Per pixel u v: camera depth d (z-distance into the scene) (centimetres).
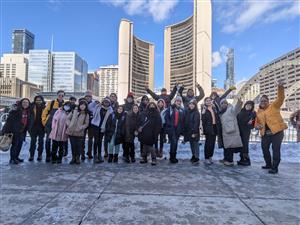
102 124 782
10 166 714
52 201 430
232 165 756
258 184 549
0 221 352
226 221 358
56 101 805
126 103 897
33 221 352
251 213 388
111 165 739
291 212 393
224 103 786
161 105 880
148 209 398
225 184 546
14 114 752
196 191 493
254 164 785
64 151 874
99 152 783
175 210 396
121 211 389
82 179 574
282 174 646
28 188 504
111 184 534
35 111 793
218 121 778
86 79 14925
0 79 10394
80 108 751
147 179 579
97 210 392
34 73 13725
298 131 1084
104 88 13312
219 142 780
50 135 750
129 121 779
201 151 958
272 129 664
